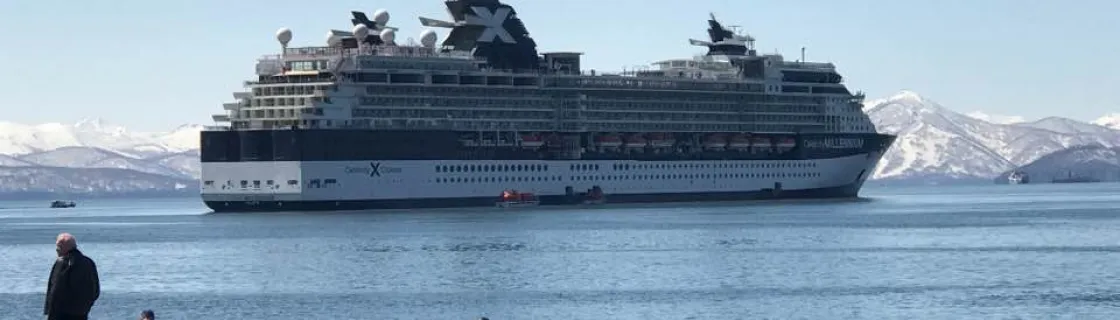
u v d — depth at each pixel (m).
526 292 122.94
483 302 116.81
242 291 126.56
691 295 119.50
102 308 116.38
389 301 118.12
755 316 107.31
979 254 153.62
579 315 109.12
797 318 106.12
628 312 110.25
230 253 166.50
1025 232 192.50
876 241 174.62
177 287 130.75
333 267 146.12
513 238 183.75
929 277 130.00
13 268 152.50
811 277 131.38
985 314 106.19
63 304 69.12
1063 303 110.94
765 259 149.62
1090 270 134.25
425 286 128.12
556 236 186.62
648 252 159.75
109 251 175.25
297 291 125.75
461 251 163.38
